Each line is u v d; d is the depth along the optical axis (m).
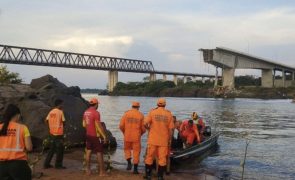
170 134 11.38
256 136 28.16
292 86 192.62
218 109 74.88
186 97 187.62
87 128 11.81
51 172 12.13
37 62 121.31
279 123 42.00
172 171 13.85
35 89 21.06
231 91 179.00
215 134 21.59
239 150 19.95
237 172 14.36
